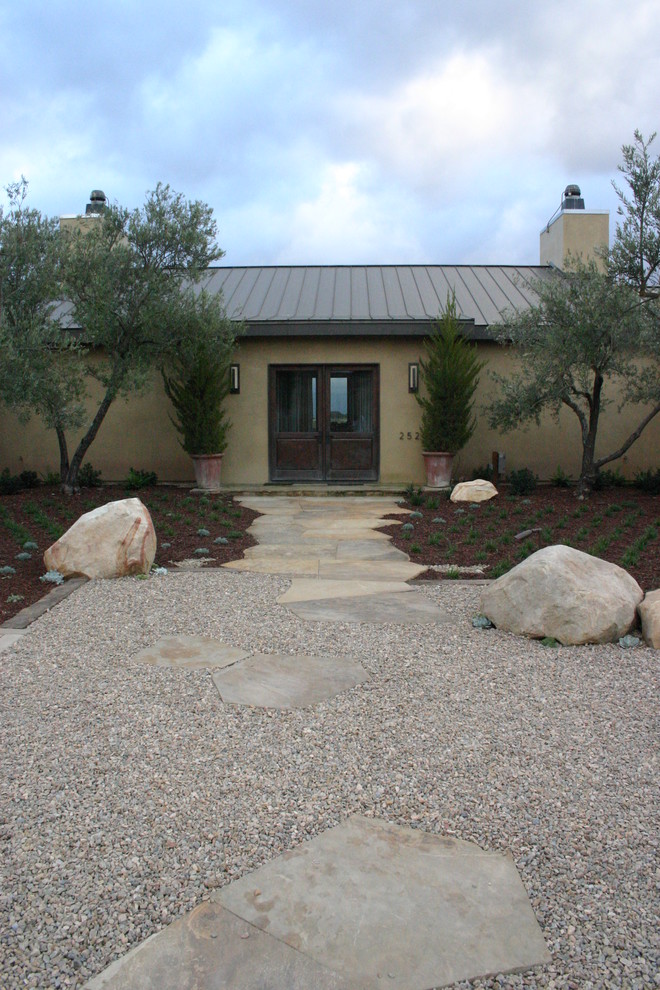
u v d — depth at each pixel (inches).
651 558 265.6
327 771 117.5
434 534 323.0
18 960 79.0
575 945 81.4
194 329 414.0
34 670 162.9
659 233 347.6
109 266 395.2
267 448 505.0
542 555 191.3
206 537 325.4
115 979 76.7
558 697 147.6
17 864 94.5
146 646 178.9
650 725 134.9
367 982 76.4
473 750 124.6
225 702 144.5
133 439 513.3
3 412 504.1
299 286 570.9
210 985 76.0
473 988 76.0
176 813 105.9
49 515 367.2
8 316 359.3
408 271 617.6
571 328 363.6
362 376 505.7
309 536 333.4
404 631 189.9
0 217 361.1
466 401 472.1
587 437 423.5
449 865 94.6
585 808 107.2
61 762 120.6
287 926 83.8
